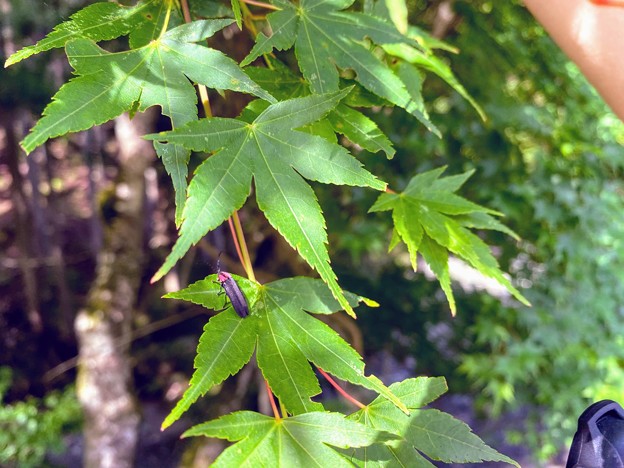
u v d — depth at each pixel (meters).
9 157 1.36
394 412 0.15
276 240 0.86
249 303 0.15
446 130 0.67
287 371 0.14
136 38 0.16
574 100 0.71
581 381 0.72
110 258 0.94
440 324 1.07
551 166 0.68
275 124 0.15
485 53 0.58
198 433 0.12
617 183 0.79
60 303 1.47
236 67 0.15
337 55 0.18
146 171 0.92
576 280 0.73
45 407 1.23
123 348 0.96
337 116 0.18
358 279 0.98
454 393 1.06
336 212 0.79
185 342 1.38
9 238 1.54
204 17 0.20
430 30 0.62
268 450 0.13
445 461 0.14
